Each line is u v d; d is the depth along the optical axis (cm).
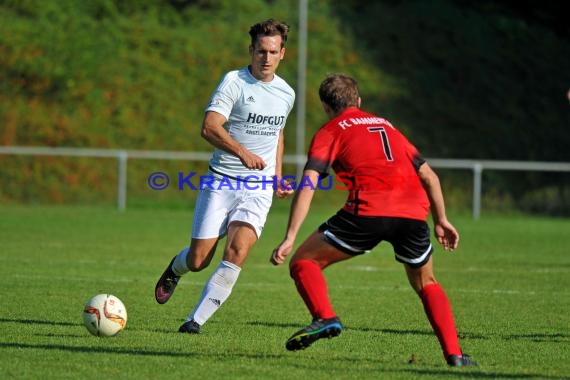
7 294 3052
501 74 9656
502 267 4338
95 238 5281
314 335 1795
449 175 8425
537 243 5600
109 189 7944
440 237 1923
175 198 7981
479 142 8762
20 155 8025
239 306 2948
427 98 9156
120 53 9025
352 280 3762
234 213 2403
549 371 1927
